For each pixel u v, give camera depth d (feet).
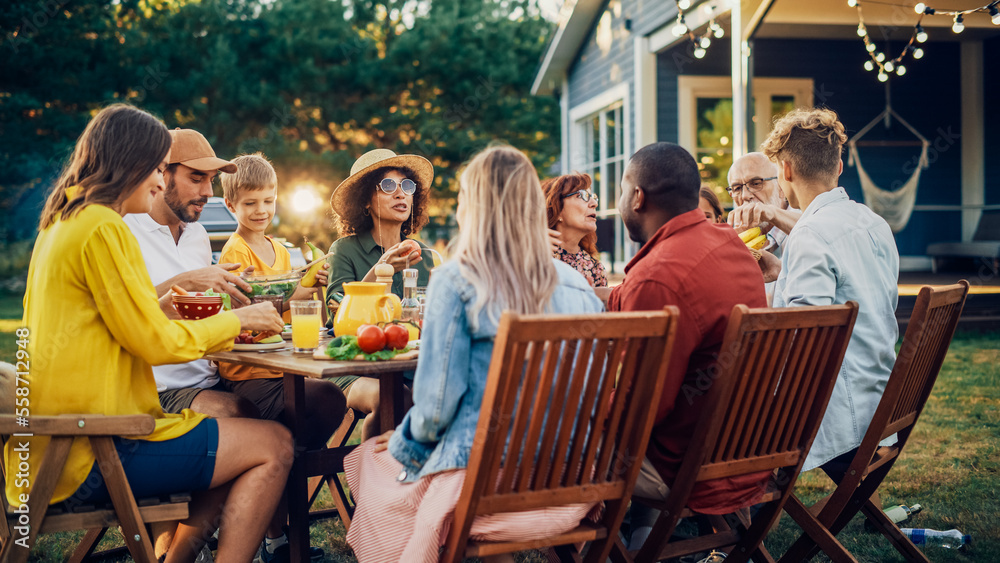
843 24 29.19
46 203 7.00
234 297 8.26
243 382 9.48
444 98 57.31
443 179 56.44
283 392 8.89
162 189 7.17
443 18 55.72
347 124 53.93
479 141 54.90
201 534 7.46
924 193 37.22
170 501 6.79
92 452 6.47
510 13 61.82
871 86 35.81
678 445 6.83
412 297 8.82
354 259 10.77
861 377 7.93
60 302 6.46
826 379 7.00
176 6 51.67
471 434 5.91
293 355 7.61
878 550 9.27
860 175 32.86
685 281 6.67
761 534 7.37
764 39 34.50
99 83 43.37
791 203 9.11
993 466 12.13
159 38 47.88
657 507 7.00
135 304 6.51
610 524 6.22
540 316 5.25
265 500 7.18
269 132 50.98
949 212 37.47
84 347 6.48
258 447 7.17
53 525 6.34
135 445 6.63
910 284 29.91
